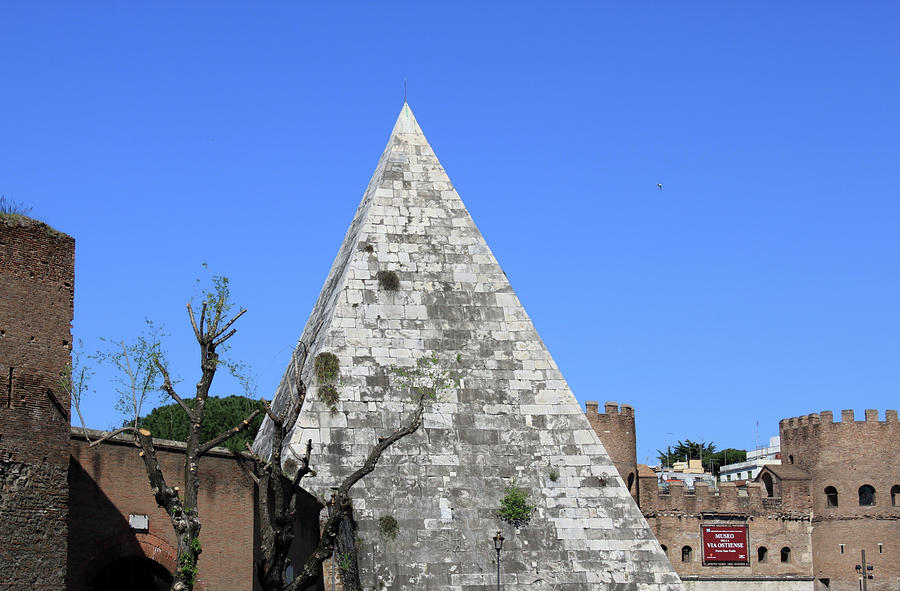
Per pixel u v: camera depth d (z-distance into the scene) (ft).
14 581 118.32
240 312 124.77
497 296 205.36
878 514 405.18
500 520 190.19
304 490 164.86
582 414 199.11
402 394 194.80
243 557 137.18
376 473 188.14
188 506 114.83
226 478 137.69
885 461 409.90
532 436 196.54
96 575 127.34
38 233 129.39
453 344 200.44
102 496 127.95
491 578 186.19
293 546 156.25
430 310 201.87
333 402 191.52
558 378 201.16
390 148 216.13
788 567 412.36
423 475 190.19
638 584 189.67
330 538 129.08
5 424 121.29
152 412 311.06
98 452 128.77
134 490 130.21
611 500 194.18
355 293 200.44
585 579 188.75
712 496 412.57
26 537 120.06
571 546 190.39
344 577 177.58
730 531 410.11
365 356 196.13
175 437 302.66
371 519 184.96
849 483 410.11
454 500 189.57
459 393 196.85
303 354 205.36
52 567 121.49
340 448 188.75
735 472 651.25
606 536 191.83
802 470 422.00
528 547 189.06
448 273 205.57
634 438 415.44
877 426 412.77
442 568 185.16
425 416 193.77
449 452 192.54
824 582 409.28
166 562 130.52
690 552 408.05
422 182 212.84
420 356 198.29
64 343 128.88
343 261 213.87
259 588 139.44
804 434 424.46
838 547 407.44
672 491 412.16
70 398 127.13
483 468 192.85
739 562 408.67
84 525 126.11
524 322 204.23
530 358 201.77
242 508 138.31
